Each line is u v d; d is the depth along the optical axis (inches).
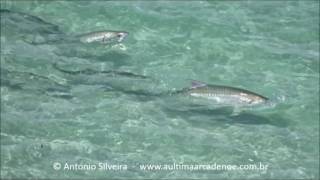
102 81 555.8
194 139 492.1
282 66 606.2
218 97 487.8
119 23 663.8
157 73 584.4
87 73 563.2
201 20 670.5
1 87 536.7
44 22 647.8
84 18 668.1
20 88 538.3
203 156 475.5
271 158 478.3
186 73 587.8
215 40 640.4
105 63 593.0
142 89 551.2
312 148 492.1
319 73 598.2
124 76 562.6
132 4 696.4
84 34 585.9
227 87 488.7
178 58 610.2
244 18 684.1
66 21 661.9
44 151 465.7
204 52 621.9
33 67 572.7
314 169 468.4
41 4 688.4
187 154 476.4
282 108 539.8
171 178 448.8
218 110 526.6
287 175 460.4
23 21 644.1
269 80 585.0
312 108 543.5
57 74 564.7
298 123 522.9
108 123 503.8
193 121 513.0
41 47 605.3
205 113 523.2
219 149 482.9
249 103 485.7
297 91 569.0
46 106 517.7
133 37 639.8
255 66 605.3
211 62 608.4
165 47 626.2
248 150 485.1
